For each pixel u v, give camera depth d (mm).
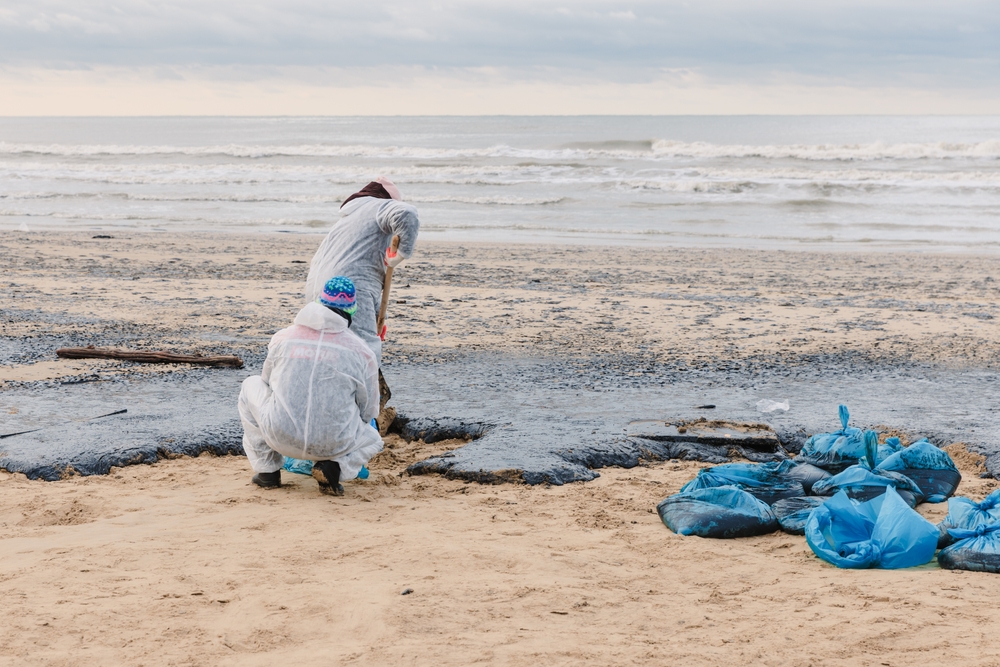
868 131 94562
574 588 3998
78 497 5266
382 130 106438
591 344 10586
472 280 16359
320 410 5184
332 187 40312
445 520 5020
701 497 5133
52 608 3586
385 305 6340
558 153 52969
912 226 27828
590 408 7594
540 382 8602
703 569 4336
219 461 6250
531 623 3598
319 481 5410
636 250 21875
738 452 6652
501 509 5270
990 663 3252
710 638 3482
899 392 8297
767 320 12375
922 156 46875
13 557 4219
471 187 39844
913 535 4453
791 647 3396
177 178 43438
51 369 8750
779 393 8250
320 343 5258
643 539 4777
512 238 25906
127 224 28422
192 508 5121
